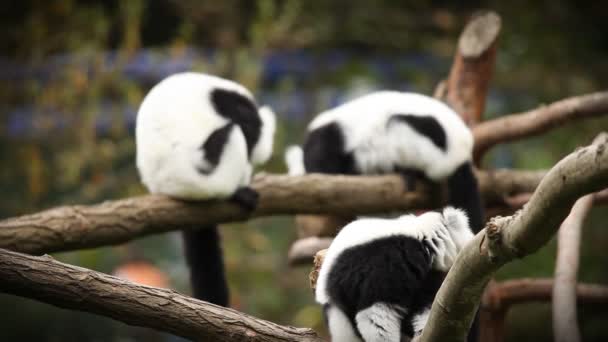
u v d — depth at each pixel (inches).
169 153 401.1
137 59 784.9
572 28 831.7
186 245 418.6
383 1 860.0
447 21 867.4
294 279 774.5
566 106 472.1
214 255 416.2
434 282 284.2
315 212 443.2
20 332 763.4
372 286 265.4
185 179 394.6
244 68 709.3
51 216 357.1
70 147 712.4
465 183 474.6
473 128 506.0
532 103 816.9
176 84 435.2
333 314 270.7
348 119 515.2
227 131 417.4
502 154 801.6
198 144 406.0
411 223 285.0
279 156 733.9
